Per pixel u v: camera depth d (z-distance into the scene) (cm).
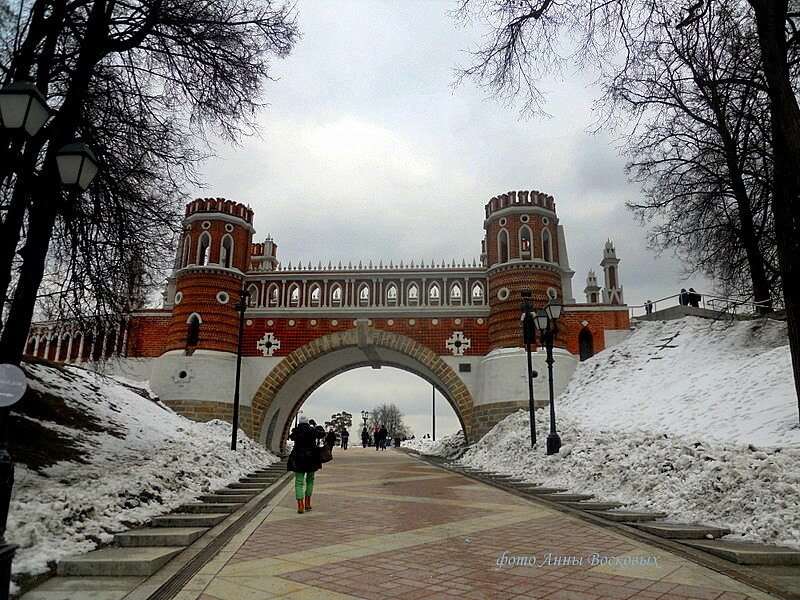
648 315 3184
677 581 619
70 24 1206
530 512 1111
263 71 1466
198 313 3109
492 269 3150
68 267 1419
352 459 3097
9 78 1084
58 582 613
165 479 1218
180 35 1362
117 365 3169
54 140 1088
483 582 606
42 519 764
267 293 3322
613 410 2227
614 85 1518
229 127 1490
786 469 980
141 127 1373
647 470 1258
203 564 684
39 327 3162
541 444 1933
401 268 3306
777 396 1572
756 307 2345
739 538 855
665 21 1264
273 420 3562
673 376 2352
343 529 920
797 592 583
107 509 916
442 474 2052
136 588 587
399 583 598
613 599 552
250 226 3422
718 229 2186
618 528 941
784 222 1152
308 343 3228
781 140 1154
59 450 1227
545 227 3167
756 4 1126
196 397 2947
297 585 590
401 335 3222
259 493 1404
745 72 1589
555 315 1845
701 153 2119
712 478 1070
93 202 1355
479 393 3066
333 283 3322
